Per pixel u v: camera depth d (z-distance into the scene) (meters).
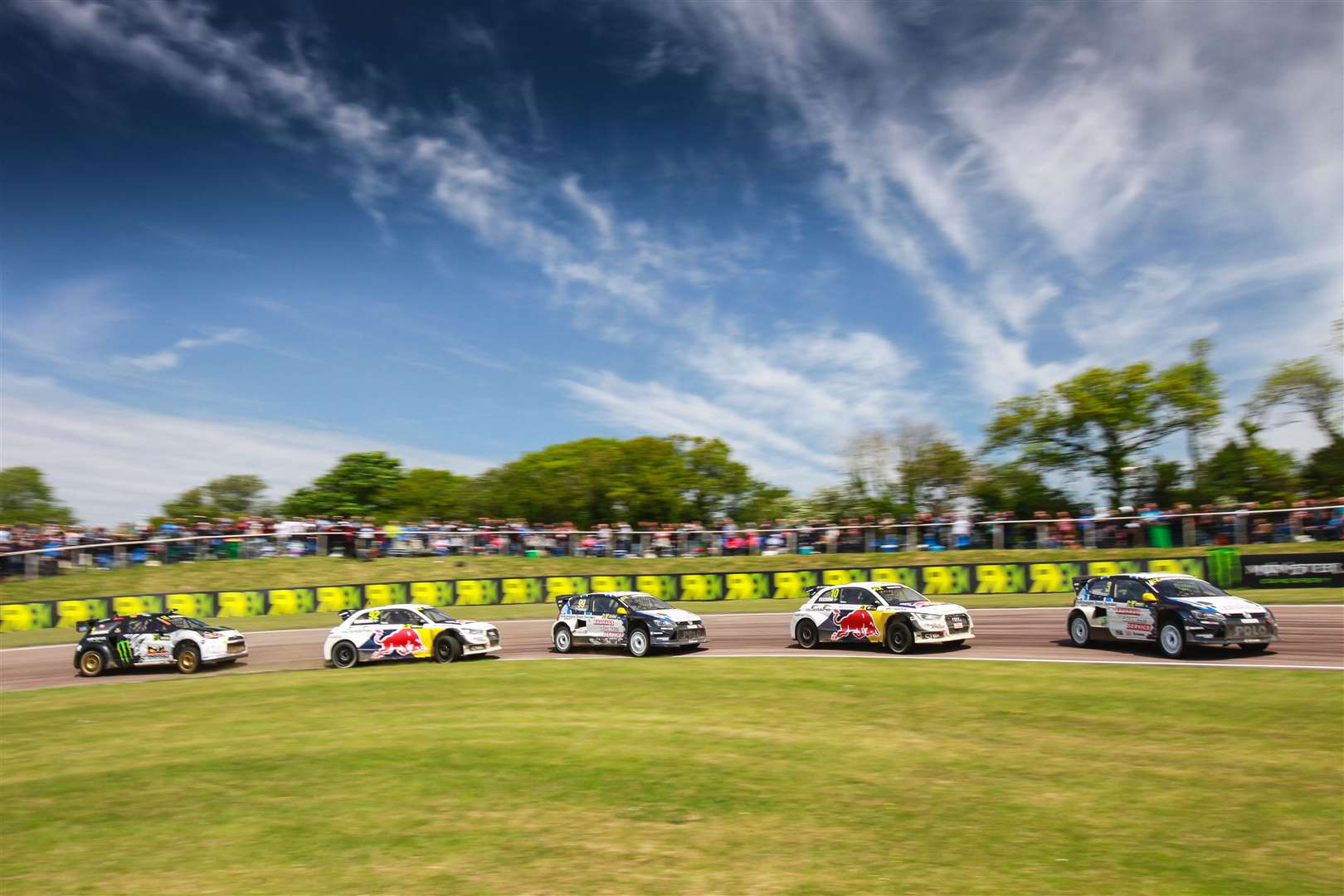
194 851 7.81
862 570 31.56
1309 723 10.86
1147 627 17.02
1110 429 41.94
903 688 14.30
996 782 9.10
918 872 6.85
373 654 20.47
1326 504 33.53
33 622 31.20
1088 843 7.34
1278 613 22.48
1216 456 42.38
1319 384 39.94
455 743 11.38
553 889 6.74
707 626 26.64
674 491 51.22
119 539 37.06
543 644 23.52
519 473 53.72
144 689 18.44
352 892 6.79
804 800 8.68
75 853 7.93
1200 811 8.00
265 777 10.07
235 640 22.03
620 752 10.62
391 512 63.03
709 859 7.22
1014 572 29.95
